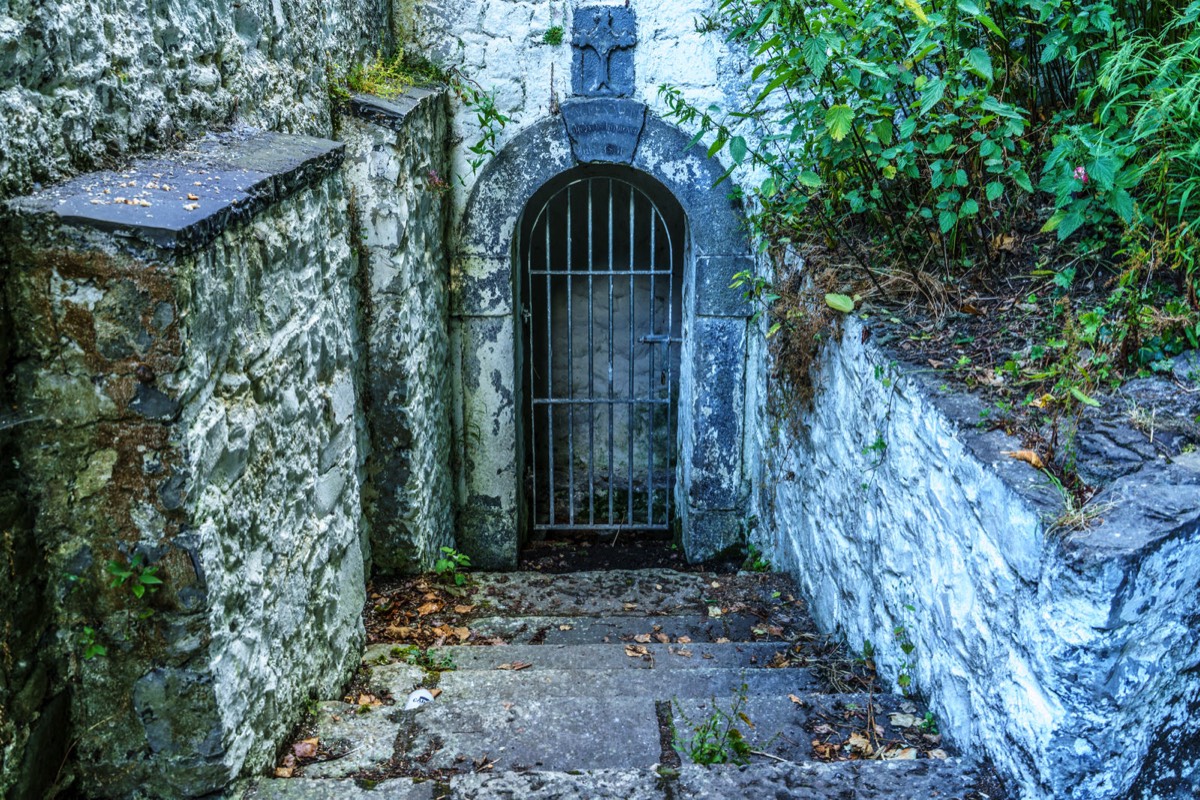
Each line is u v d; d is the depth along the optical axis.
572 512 6.77
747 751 2.72
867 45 3.90
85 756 2.28
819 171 4.63
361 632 3.57
